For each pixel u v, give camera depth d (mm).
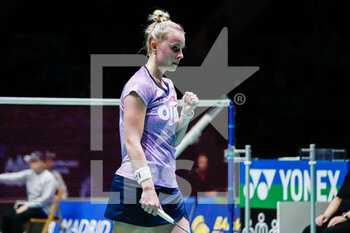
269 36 24141
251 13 24422
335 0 25000
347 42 24172
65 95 21094
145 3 23828
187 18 23969
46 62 21656
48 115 7805
